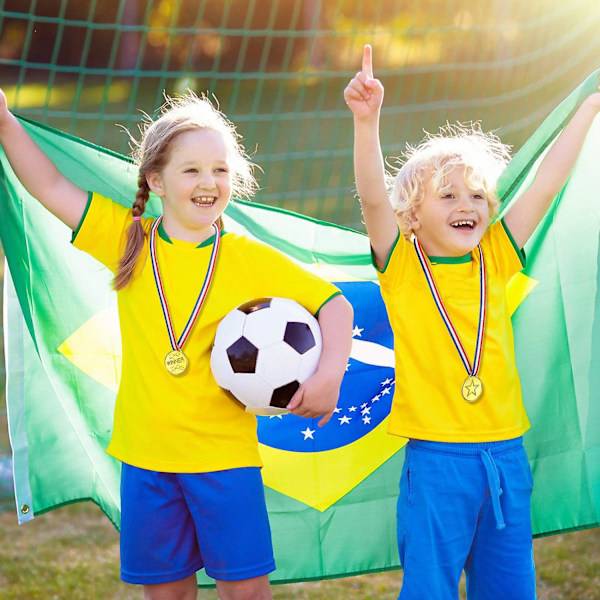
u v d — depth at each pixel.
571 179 3.37
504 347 2.99
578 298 3.38
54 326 3.29
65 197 2.96
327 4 16.89
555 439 3.38
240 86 16.83
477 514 2.89
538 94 13.35
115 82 16.94
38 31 17.50
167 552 2.87
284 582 3.47
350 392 3.47
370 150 2.86
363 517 3.49
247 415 2.90
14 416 3.25
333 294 2.88
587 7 13.37
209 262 2.90
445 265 3.00
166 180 2.88
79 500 3.36
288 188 11.35
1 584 4.39
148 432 2.84
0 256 9.46
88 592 4.30
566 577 4.32
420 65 15.94
